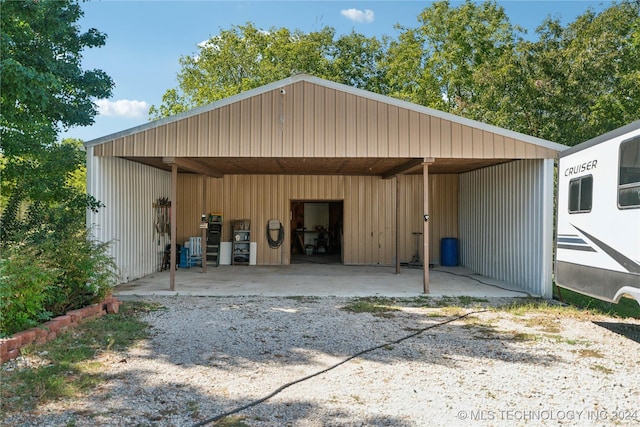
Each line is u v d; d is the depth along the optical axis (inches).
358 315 250.7
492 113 589.9
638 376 156.4
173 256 321.7
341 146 301.0
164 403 131.0
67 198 287.6
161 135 302.2
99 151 302.2
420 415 125.0
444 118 303.6
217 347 187.0
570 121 530.6
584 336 209.0
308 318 242.4
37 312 192.1
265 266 480.7
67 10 285.0
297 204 656.4
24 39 249.8
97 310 231.1
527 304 281.9
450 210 494.3
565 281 243.4
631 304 286.2
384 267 475.8
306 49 831.1
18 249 195.2
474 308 271.3
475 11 813.9
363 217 496.1
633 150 180.7
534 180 322.0
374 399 135.9
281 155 301.3
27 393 133.9
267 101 302.4
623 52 520.7
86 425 115.8
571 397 137.9
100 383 144.9
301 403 132.6
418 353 182.2
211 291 322.7
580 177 227.0
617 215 191.9
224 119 301.9
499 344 195.2
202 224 428.8
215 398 135.4
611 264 196.5
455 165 394.9
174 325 222.5
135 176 374.3
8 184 286.0
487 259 407.8
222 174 488.4
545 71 539.5
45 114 288.0
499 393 140.9
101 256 239.9
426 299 300.7
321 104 302.5
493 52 789.2
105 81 310.0
